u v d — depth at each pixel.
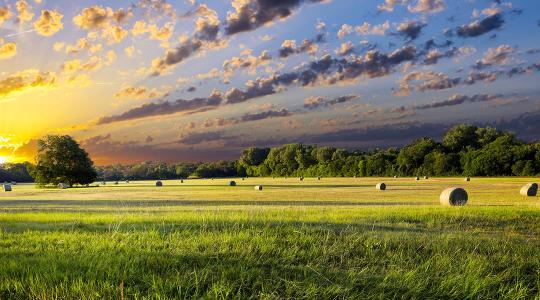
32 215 17.70
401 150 145.88
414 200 37.88
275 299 6.95
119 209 23.42
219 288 6.99
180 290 6.86
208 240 10.10
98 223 13.72
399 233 11.47
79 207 28.48
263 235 10.60
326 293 7.19
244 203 34.12
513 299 7.46
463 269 8.65
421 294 7.50
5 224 13.66
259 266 8.43
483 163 121.94
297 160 185.75
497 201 35.31
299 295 7.15
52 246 9.71
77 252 9.02
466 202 31.92
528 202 33.47
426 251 9.98
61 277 7.29
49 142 96.62
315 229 11.65
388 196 44.84
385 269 8.62
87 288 6.77
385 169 148.25
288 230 11.57
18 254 8.98
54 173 95.38
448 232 13.17
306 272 8.12
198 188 74.00
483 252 10.20
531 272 9.07
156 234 10.88
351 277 7.91
